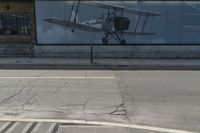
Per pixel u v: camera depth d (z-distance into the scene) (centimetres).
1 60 1952
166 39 2116
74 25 2122
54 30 2127
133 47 2081
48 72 1484
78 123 723
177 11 2094
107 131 664
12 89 1098
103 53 2089
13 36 2341
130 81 1250
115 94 1025
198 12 2089
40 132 657
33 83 1204
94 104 903
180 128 694
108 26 2117
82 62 1870
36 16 2117
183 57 2075
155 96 998
